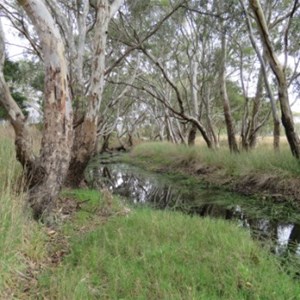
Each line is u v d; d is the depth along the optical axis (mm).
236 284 3213
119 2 8016
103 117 19969
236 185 9086
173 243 4172
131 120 31141
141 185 10688
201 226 4934
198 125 13031
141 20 12477
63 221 5062
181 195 8781
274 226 5918
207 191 9039
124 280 3189
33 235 4020
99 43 7371
